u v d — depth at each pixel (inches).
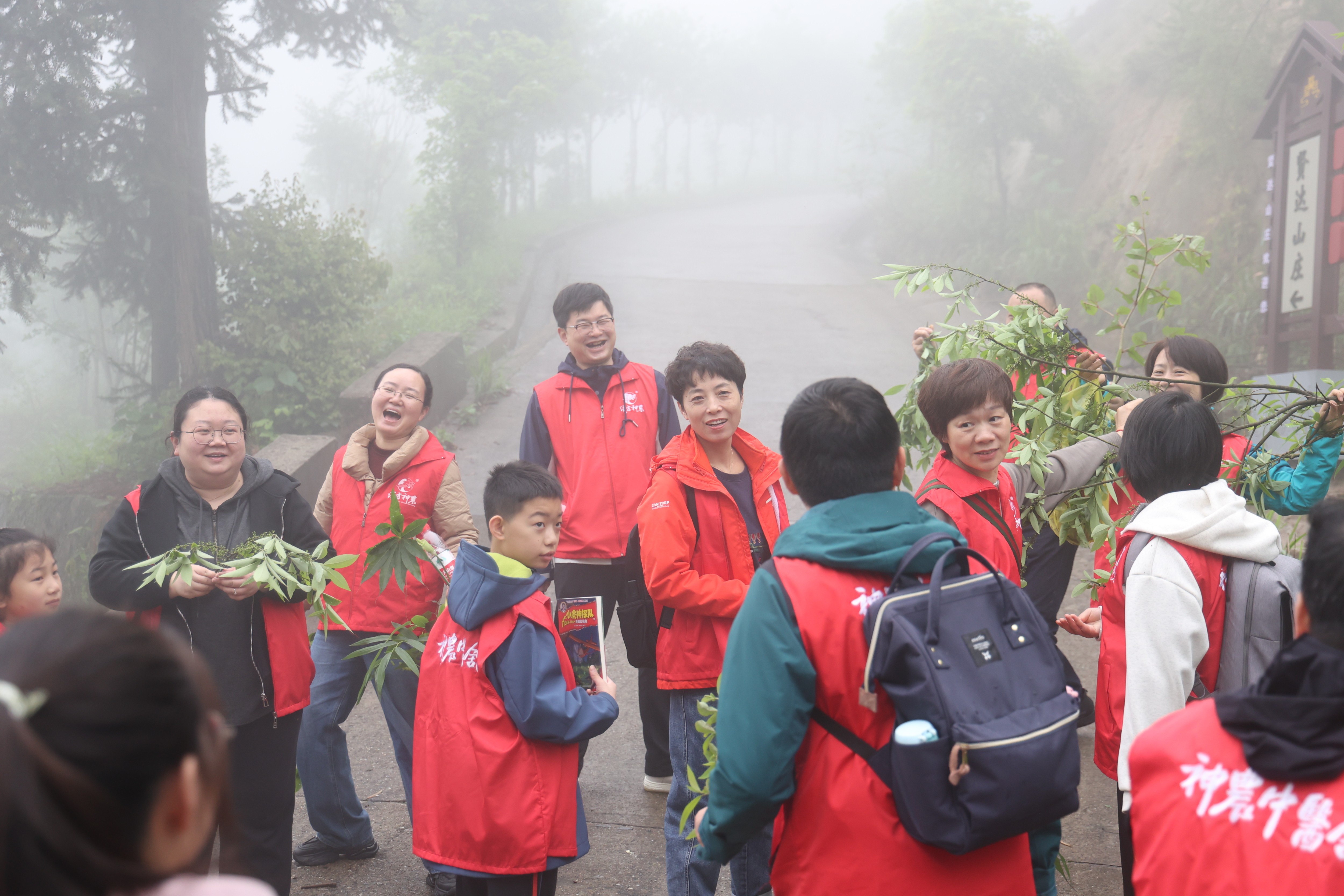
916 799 65.0
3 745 32.3
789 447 77.7
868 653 68.8
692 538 117.0
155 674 35.4
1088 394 128.3
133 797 34.4
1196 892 50.6
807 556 73.2
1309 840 48.2
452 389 450.0
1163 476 90.7
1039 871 87.6
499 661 102.8
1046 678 69.3
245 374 469.1
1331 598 51.4
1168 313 515.2
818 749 71.4
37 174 444.8
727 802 70.6
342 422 393.1
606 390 168.7
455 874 109.0
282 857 118.8
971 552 72.2
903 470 83.0
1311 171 356.8
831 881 69.7
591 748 178.5
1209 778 51.9
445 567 131.5
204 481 118.2
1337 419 112.5
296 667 118.4
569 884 134.4
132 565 113.1
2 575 103.3
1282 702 49.9
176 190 460.8
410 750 137.4
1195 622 84.8
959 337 129.0
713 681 115.0
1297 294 365.1
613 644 230.8
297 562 113.5
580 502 164.1
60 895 33.1
